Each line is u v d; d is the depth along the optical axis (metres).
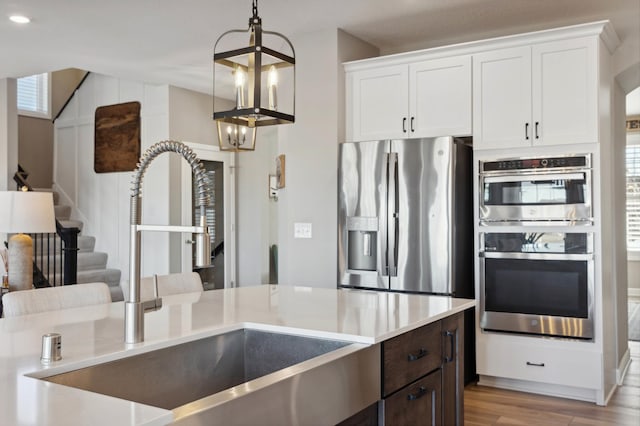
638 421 3.60
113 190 7.22
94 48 5.21
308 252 4.86
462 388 2.67
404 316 2.32
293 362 2.08
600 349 3.86
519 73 4.14
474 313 4.51
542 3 4.20
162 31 4.74
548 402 3.97
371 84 4.71
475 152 4.31
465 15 4.44
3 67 5.91
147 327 2.05
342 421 1.78
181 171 6.84
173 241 6.78
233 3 4.11
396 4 4.18
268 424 1.44
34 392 1.27
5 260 5.52
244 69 2.54
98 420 1.09
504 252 4.17
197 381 1.96
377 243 4.38
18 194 4.51
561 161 3.97
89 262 6.99
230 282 7.61
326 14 4.38
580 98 3.93
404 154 4.30
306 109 4.89
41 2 4.06
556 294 3.99
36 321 2.14
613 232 4.49
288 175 4.99
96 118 7.36
